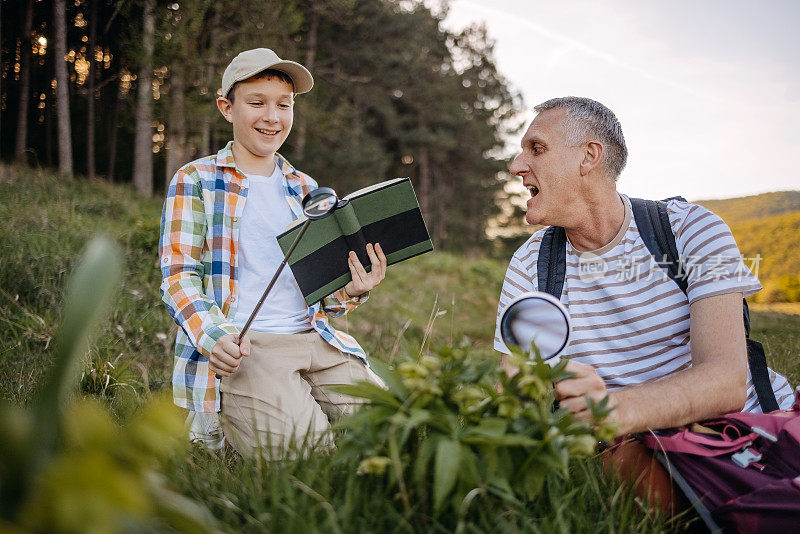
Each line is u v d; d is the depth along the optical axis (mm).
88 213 8484
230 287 2578
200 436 2369
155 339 4297
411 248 2449
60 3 16016
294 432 1750
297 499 1441
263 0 13555
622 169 2088
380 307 7594
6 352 3482
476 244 35656
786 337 4766
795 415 1728
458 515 1295
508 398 1267
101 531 826
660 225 2043
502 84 35062
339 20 20828
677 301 2010
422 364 1314
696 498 1619
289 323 2652
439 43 32094
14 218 6180
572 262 2166
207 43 14852
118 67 21141
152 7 12367
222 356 2236
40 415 934
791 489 1464
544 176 2076
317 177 22172
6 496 881
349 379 2676
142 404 2490
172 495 1037
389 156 26547
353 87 24656
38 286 4508
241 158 2787
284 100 2771
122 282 4969
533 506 1473
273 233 2709
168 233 2547
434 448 1261
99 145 24000
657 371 2072
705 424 1735
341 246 2379
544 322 1414
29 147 22438
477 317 8922
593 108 2072
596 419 1267
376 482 1408
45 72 21906
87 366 2973
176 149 13883
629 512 1556
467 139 32219
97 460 853
